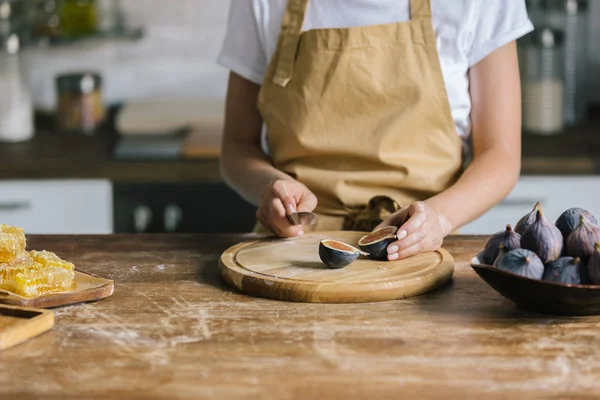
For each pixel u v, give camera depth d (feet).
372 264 5.38
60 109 11.90
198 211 10.49
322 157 6.79
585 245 4.61
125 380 3.92
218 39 12.70
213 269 5.66
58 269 5.02
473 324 4.58
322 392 3.80
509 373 3.97
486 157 6.55
